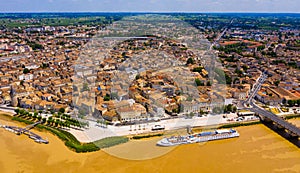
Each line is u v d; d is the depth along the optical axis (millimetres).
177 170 100625
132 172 99688
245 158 114000
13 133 140500
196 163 105438
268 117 151125
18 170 106375
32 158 115062
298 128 137000
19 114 166625
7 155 117750
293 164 111250
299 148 125500
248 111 167500
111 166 104812
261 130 145000
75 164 108938
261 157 115875
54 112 165500
